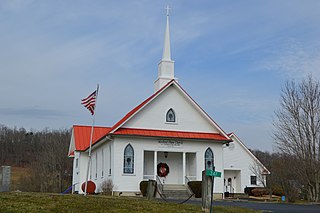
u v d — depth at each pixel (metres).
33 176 74.50
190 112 40.84
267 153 82.06
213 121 40.91
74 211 17.70
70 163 85.44
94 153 47.09
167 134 39.16
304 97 37.62
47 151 89.31
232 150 52.69
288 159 37.34
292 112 37.84
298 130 37.19
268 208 24.77
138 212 18.20
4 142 114.44
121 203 20.20
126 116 41.12
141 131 38.66
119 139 38.09
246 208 23.09
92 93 31.23
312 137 36.56
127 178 37.66
